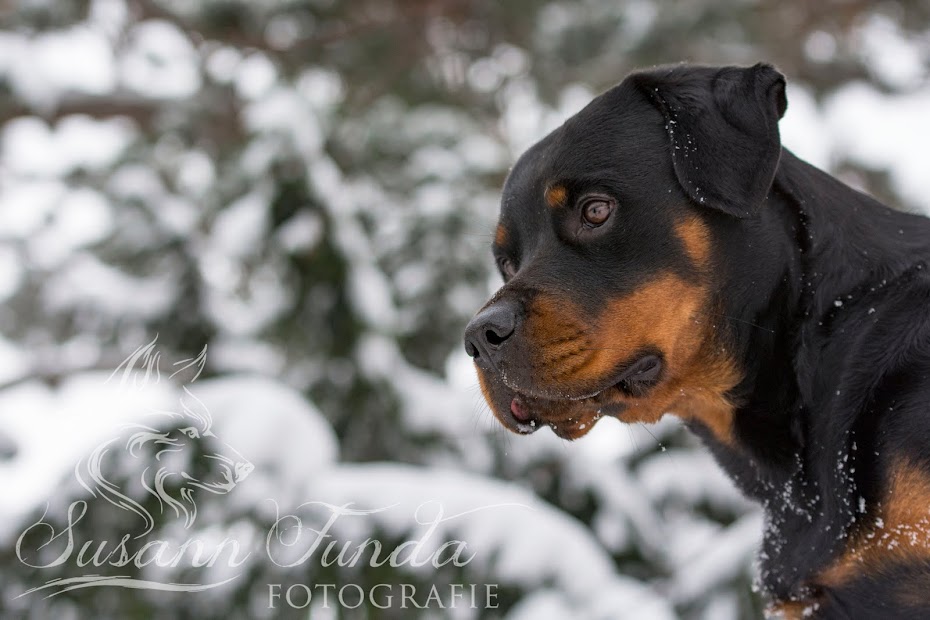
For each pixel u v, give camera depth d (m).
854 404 2.63
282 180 5.50
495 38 8.76
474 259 6.44
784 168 2.91
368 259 5.77
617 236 2.78
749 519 4.66
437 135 7.47
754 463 2.92
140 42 7.98
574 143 2.88
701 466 6.30
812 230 2.84
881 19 9.40
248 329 5.96
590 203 2.81
